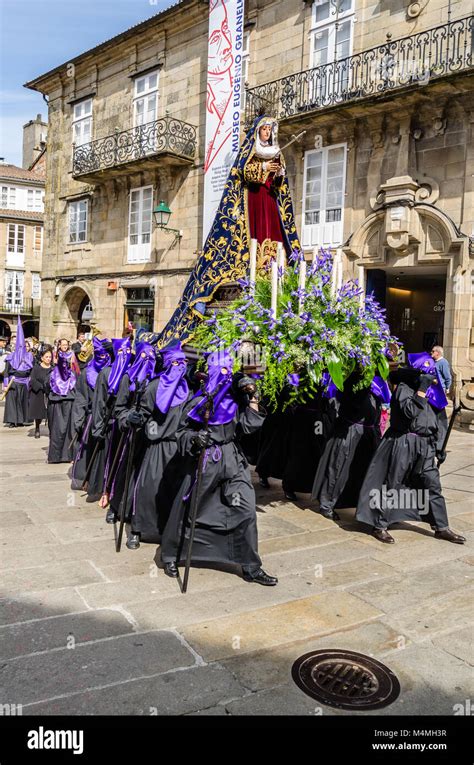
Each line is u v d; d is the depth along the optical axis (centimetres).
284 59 1566
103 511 603
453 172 1264
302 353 504
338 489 596
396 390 544
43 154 3972
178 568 454
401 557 496
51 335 2378
